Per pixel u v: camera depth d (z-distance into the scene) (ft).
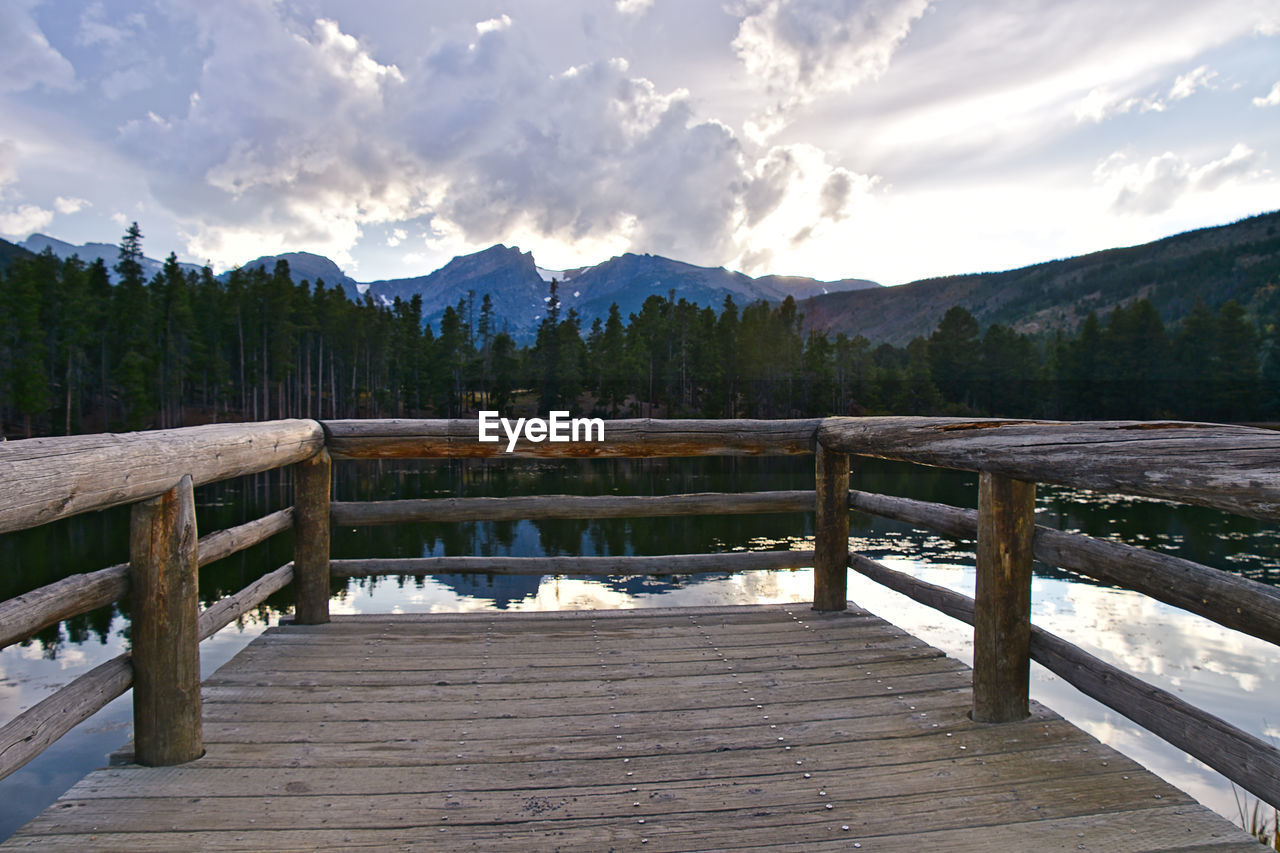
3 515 4.27
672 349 244.01
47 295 155.33
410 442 12.44
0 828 13.60
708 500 13.08
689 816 6.40
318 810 6.45
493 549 44.96
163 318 165.78
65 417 152.56
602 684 9.71
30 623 5.37
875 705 9.00
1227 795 14.96
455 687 9.57
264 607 30.37
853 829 6.18
